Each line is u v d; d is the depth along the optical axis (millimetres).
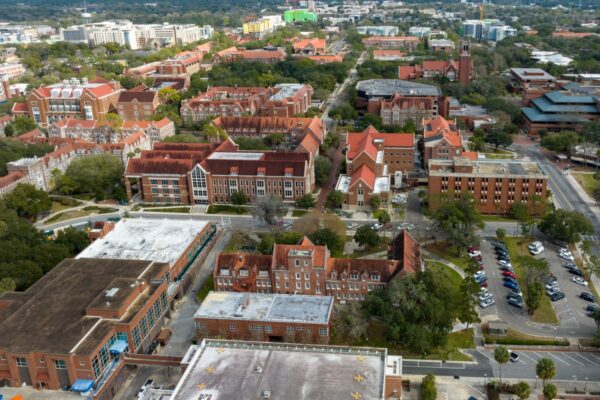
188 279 187625
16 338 140500
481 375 143625
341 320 156000
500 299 177000
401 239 182125
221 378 124875
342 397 118125
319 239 196500
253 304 162875
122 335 146750
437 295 161750
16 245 192375
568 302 174625
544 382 138250
